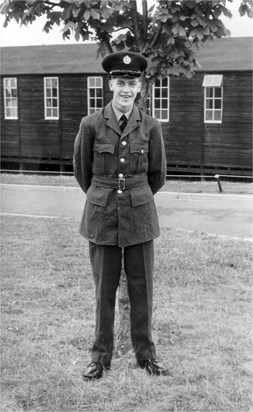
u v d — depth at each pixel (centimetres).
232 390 404
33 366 447
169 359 456
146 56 493
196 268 746
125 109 416
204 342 492
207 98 2259
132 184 423
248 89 2161
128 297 481
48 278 712
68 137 2561
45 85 2578
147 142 426
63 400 397
